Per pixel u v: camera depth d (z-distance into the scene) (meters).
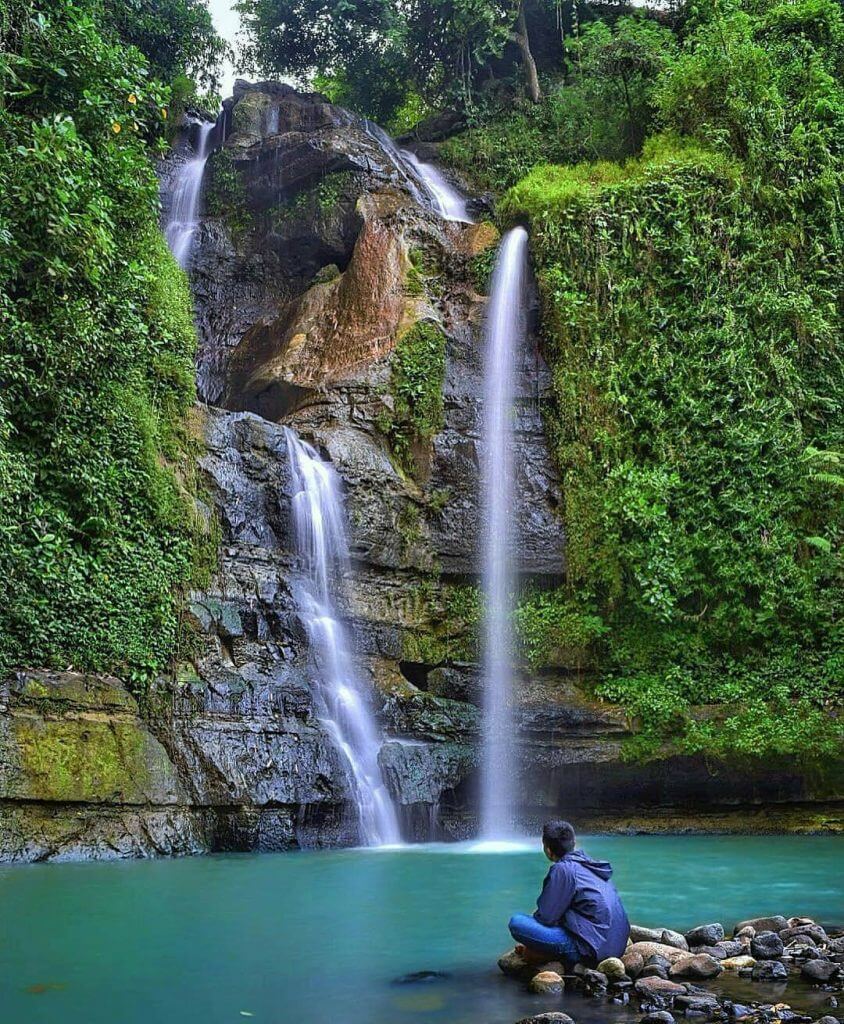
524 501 17.81
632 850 12.43
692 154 19.38
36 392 12.55
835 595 16.41
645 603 16.52
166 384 14.85
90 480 12.73
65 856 10.70
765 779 15.23
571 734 15.41
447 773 14.37
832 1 22.25
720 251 18.41
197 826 11.91
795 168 18.97
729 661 16.38
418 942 6.80
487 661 16.72
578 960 5.86
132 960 6.21
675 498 16.97
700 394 17.56
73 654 11.86
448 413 18.31
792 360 17.88
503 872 10.38
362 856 11.83
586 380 18.03
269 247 23.00
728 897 8.73
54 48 14.28
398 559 16.69
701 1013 4.95
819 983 5.56
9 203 12.52
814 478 16.89
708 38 20.61
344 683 14.92
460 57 28.36
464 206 24.41
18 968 5.99
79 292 13.58
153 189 15.62
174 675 12.68
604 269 18.50
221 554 14.21
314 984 5.65
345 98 31.58
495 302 19.33
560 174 20.59
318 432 17.08
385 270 19.73
